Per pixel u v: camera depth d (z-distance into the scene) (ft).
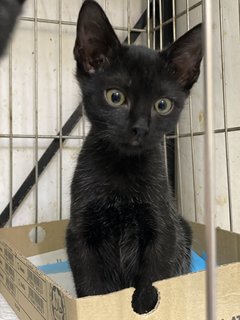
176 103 0.64
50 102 1.00
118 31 1.06
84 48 0.64
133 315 0.47
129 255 0.65
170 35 1.02
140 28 1.07
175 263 0.64
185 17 0.98
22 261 0.63
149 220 0.62
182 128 0.98
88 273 0.62
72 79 1.01
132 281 0.65
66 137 0.98
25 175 0.99
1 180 0.97
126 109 0.60
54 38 1.00
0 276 0.78
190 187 0.98
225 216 0.93
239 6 0.87
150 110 0.60
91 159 0.65
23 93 0.98
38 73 0.99
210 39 0.32
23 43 0.97
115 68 0.62
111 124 0.60
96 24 0.63
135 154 0.63
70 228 0.64
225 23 0.91
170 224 0.63
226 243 0.79
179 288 0.50
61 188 0.97
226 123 0.88
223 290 0.53
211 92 0.32
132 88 0.60
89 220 0.63
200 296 0.51
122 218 0.64
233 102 0.92
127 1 1.05
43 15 0.99
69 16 1.01
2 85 0.95
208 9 0.32
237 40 0.90
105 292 0.63
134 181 0.63
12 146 0.97
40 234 0.93
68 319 0.46
